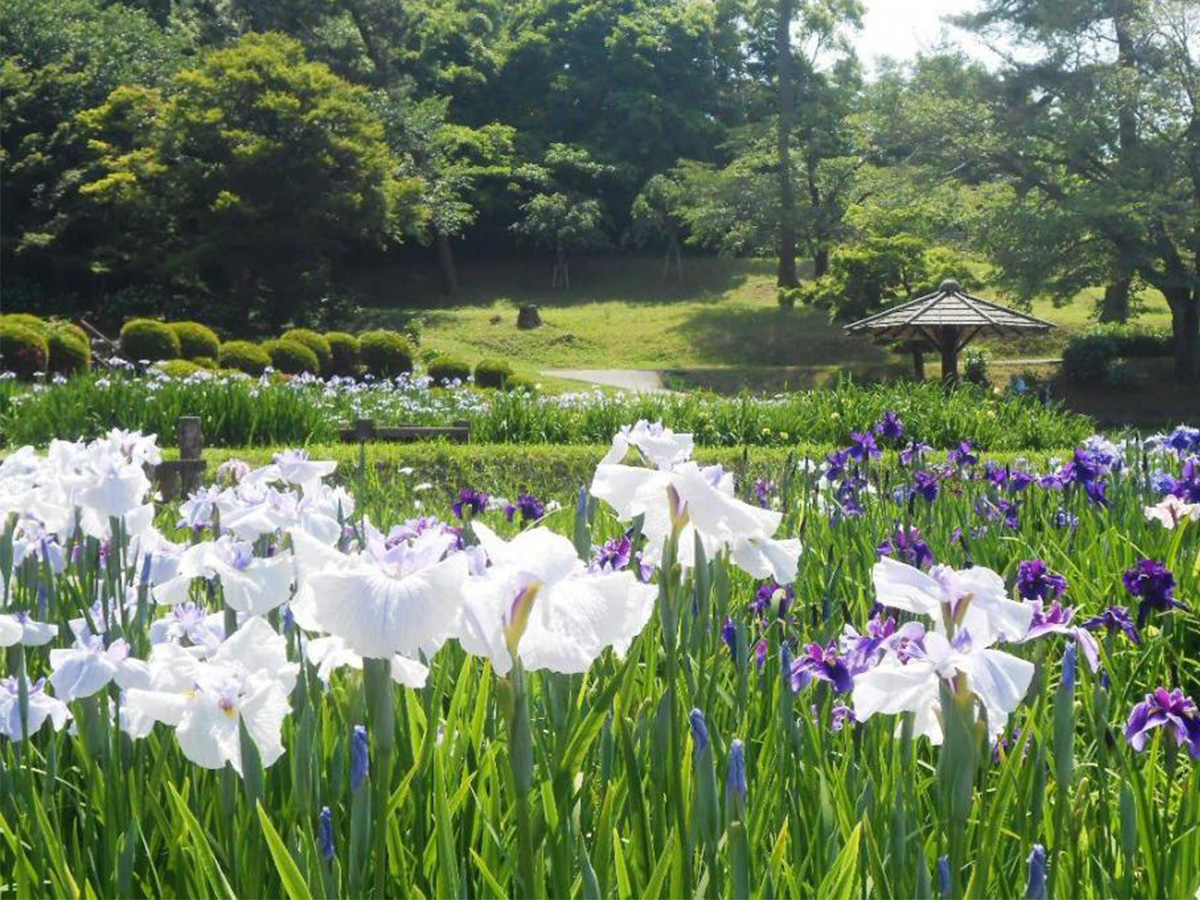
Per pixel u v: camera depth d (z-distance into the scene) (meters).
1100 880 2.47
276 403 16.23
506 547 1.86
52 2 52.38
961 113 40.88
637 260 66.44
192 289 50.66
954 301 30.56
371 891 2.24
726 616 3.35
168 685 2.30
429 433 16.11
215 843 2.46
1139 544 5.55
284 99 46.12
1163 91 36.91
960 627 2.12
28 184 49.66
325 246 51.69
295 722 2.70
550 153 64.62
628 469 2.48
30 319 25.12
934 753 3.25
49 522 3.38
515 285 62.91
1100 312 44.78
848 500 6.47
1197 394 38.03
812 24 60.91
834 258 49.06
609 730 2.54
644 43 66.50
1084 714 3.70
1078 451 6.27
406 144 57.16
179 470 10.67
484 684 2.69
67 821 2.98
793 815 2.51
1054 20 38.09
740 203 55.75
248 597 2.65
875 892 2.27
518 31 72.62
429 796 2.58
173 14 60.66
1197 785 2.65
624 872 2.16
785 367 45.16
